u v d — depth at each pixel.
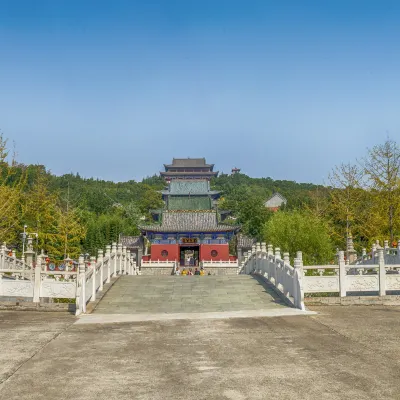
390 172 38.75
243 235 88.88
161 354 11.18
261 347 11.76
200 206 85.12
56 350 11.65
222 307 19.98
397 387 8.45
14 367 10.08
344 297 19.31
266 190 168.50
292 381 8.88
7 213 40.25
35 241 52.03
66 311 19.02
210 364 10.20
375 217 40.53
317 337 12.86
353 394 8.10
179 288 24.55
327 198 62.28
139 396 8.18
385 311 17.44
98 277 22.95
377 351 11.09
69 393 8.39
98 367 10.05
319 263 46.50
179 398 8.05
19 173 64.94
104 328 14.81
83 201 102.94
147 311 19.31
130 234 99.31
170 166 140.25
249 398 7.98
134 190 163.38
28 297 20.47
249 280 26.77
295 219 50.56
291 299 20.19
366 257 31.64
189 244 77.38
